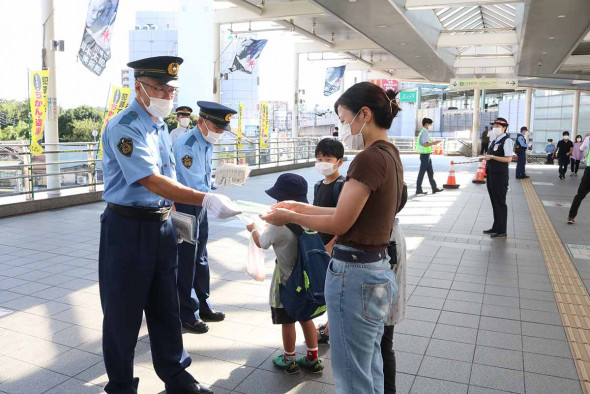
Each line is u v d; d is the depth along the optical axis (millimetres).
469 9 15008
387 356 2496
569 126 29953
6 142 8812
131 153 2307
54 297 4227
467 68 21938
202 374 2963
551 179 15156
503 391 2766
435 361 3115
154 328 2641
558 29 11312
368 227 1841
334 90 22141
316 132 48719
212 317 3768
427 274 4996
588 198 10828
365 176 1774
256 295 4340
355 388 1888
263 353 3244
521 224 7762
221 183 3582
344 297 1861
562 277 4922
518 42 13758
